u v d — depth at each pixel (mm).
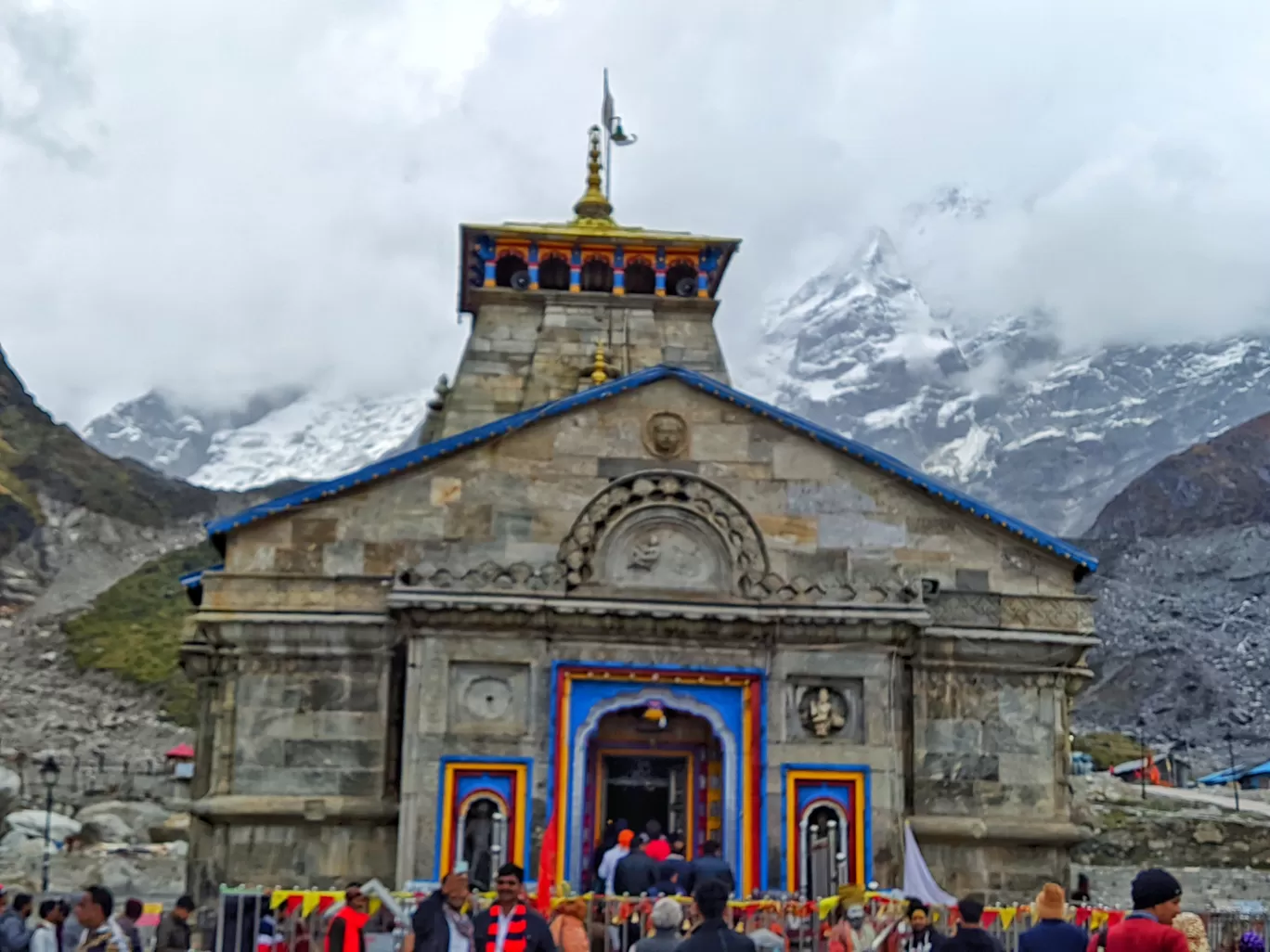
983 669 41156
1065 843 40312
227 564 40125
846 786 38031
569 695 37875
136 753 104125
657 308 54375
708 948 15961
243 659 39656
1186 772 120562
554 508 40438
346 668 39719
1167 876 15508
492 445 40719
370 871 38594
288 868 38562
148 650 128750
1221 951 31375
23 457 164875
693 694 38281
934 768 40469
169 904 38562
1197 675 158875
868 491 41219
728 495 39469
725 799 37844
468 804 37156
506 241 54688
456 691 37688
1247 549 191875
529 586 38281
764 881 37094
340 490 40281
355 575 39906
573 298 54188
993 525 41469
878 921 28047
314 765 39156
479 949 17922
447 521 40312
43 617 137500
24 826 69750
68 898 32469
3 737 104562
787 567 40469
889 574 40812
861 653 38656
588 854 38156
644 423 41000
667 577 38906
